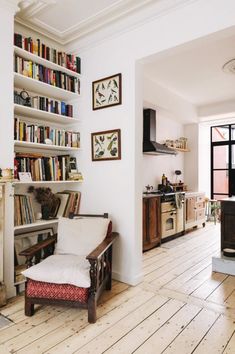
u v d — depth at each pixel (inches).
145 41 104.7
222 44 125.2
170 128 229.1
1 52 92.8
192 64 149.2
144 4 98.6
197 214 227.9
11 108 96.1
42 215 115.6
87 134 126.3
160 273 122.4
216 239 191.8
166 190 196.2
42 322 80.2
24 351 67.1
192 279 115.2
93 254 80.4
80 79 129.1
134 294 99.5
